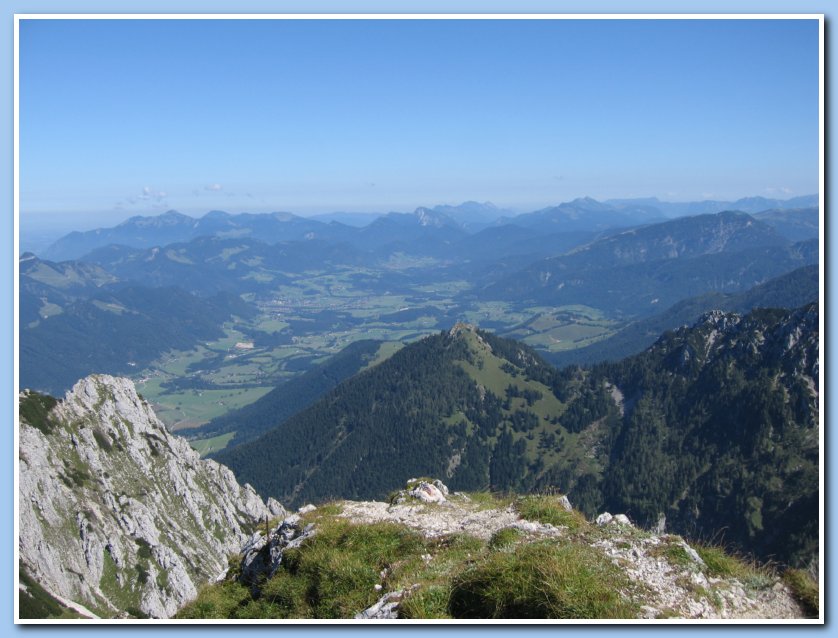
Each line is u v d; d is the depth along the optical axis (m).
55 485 94.25
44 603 54.00
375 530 22.86
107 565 90.62
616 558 17.34
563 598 14.77
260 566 25.39
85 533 89.88
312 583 21.31
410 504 26.55
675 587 16.20
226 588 25.06
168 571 97.50
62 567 82.25
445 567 19.00
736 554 18.61
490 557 17.69
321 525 24.00
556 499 23.30
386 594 18.42
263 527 28.59
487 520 22.98
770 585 16.77
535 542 18.81
